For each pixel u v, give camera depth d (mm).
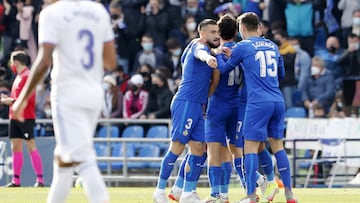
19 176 46656
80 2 19859
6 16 64562
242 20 29156
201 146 30641
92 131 19781
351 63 59562
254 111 28516
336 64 59750
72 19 19562
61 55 19500
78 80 19484
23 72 45188
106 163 54719
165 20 61875
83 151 19281
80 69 19484
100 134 56344
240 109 30281
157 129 55406
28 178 51562
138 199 34969
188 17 61250
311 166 50375
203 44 29625
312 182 51250
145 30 62188
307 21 60969
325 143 50969
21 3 64438
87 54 19609
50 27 19406
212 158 30672
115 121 54094
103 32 20031
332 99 58219
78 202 32344
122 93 58125
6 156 51562
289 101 58156
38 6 64625
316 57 58656
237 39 41594
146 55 60875
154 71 58500
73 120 19250
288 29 61062
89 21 19734
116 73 59719
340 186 50750
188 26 61156
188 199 30734
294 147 49875
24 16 64312
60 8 19609
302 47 61125
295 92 58500
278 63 29609
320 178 51594
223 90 30406
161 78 56906
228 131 31078
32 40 64500
